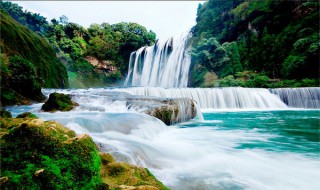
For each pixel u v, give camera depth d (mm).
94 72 51844
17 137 2832
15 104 13086
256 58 33562
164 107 11031
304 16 30531
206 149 6844
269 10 33625
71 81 45906
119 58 55281
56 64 29750
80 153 2771
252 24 35531
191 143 7582
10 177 2279
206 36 39781
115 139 6441
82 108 11406
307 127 10789
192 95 20156
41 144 2762
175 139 8188
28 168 2453
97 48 54156
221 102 20844
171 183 4348
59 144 2805
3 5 52281
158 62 45281
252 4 37125
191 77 37094
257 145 7422
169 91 19672
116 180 3357
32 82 14398
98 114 9734
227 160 5809
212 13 43688
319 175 4879
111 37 57469
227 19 40094
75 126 7129
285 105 21156
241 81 29453
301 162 5703
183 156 5945
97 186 2680
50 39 48438
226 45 36250
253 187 4277
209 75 34500
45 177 2361
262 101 21344
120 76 54375
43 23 55781
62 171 2512
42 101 14742
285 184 4449
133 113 10117
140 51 50562
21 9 54594
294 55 28281
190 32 44219
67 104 11695
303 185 4418
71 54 50688
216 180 4531
